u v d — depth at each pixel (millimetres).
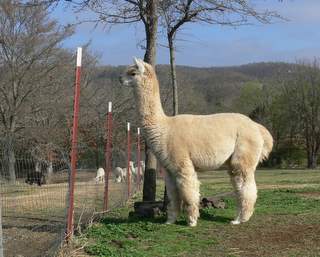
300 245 8180
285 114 57281
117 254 7734
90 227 9500
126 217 11094
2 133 21203
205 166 9656
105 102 33000
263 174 33719
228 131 9773
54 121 29547
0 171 9258
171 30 11883
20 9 27734
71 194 8211
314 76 56781
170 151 9500
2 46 28953
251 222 10055
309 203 12891
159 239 8703
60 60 30250
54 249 7668
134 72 9602
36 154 10422
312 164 54938
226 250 7977
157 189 19688
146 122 9570
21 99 29156
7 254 7375
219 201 12289
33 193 10227
